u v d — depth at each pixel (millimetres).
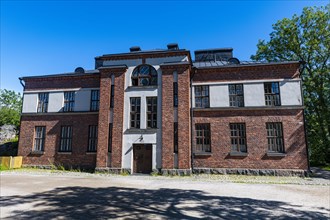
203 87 19875
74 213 7023
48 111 21766
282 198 9602
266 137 17906
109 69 19375
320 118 25703
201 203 8523
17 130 38188
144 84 19016
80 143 20484
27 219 6383
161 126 17812
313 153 28016
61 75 22016
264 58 28453
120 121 18344
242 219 6652
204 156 18438
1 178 15141
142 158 17875
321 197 9844
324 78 25406
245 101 18734
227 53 26719
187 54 18672
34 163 20984
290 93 18172
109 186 12188
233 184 13289
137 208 7711
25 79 22844
